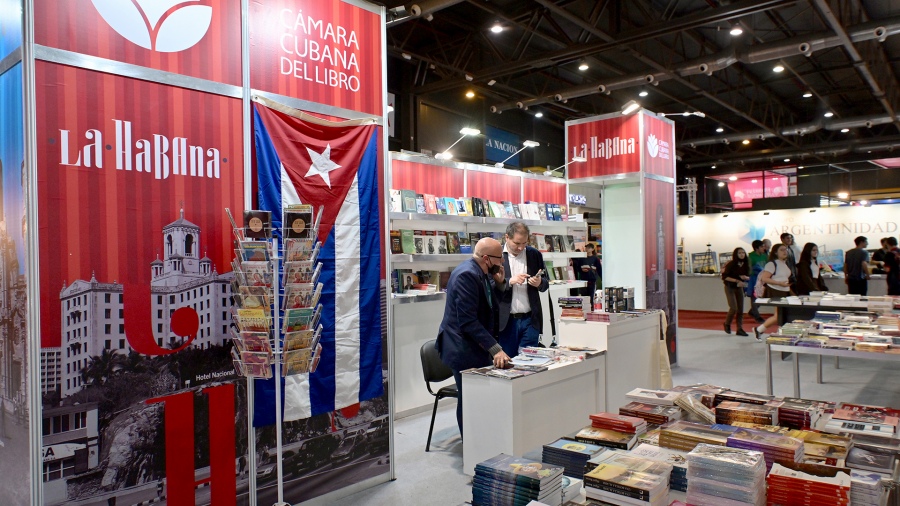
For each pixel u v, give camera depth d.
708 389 2.96
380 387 3.34
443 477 3.38
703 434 2.13
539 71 10.75
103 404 2.29
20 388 2.19
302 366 2.56
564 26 9.16
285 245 2.51
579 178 6.74
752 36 9.02
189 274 2.55
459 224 5.97
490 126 13.02
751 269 9.52
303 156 3.00
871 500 1.62
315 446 3.02
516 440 3.05
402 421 4.58
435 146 11.45
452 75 10.14
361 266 3.27
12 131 2.23
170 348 2.48
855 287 8.43
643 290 6.11
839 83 11.73
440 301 5.11
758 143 16.47
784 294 7.86
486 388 3.15
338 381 3.12
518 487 1.81
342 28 3.23
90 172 2.27
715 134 14.96
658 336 4.67
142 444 2.39
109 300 2.31
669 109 13.38
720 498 1.68
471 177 6.68
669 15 7.94
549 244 6.99
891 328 4.34
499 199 7.05
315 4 3.09
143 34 2.44
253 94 2.80
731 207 18.83
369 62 3.37
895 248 8.42
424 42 9.95
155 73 2.47
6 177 2.28
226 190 2.68
